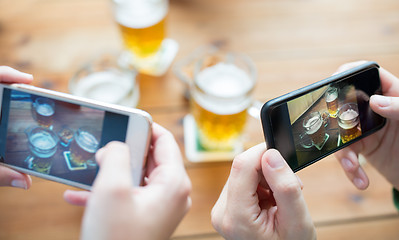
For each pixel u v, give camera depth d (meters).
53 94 0.53
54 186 0.74
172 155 0.52
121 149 0.44
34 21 0.90
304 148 0.54
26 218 0.71
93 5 0.92
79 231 0.70
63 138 0.55
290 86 0.84
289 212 0.48
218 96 0.65
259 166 0.51
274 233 0.52
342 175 0.76
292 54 0.88
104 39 0.89
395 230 0.72
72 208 0.72
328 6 0.94
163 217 0.46
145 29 0.76
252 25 0.91
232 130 0.74
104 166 0.41
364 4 0.94
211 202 0.74
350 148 0.69
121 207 0.40
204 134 0.79
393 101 0.54
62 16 0.91
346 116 0.56
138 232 0.42
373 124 0.60
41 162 0.57
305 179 0.76
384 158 0.71
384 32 0.90
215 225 0.56
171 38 0.89
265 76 0.85
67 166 0.56
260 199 0.62
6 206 0.72
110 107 0.52
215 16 0.92
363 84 0.56
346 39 0.90
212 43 0.89
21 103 0.55
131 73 0.77
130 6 0.75
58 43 0.88
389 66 0.86
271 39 0.89
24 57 0.86
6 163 0.58
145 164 0.53
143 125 0.52
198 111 0.73
